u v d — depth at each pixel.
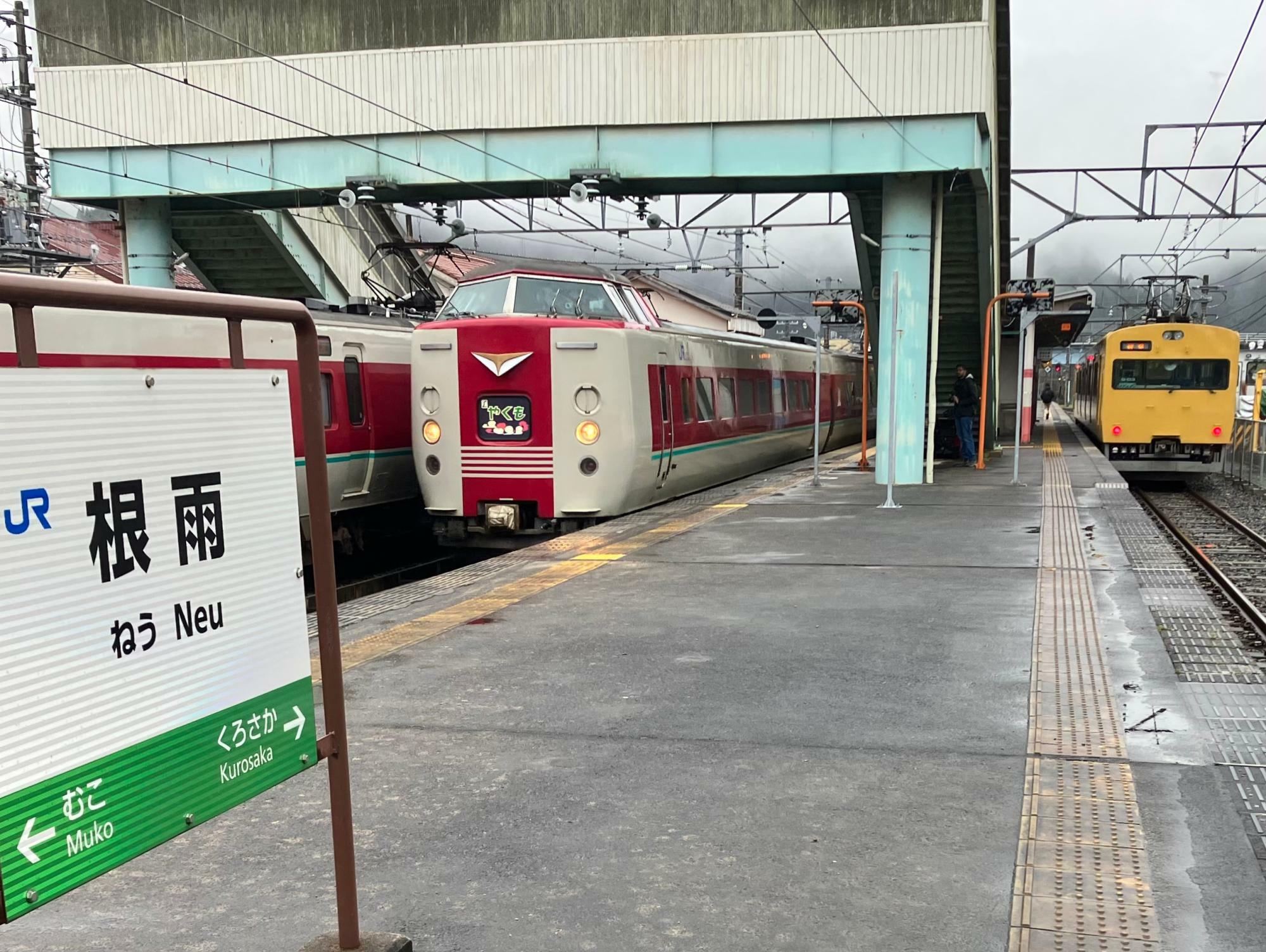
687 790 4.01
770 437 18.48
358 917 3.12
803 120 13.59
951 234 16.52
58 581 1.99
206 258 19.62
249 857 3.54
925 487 14.48
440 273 25.84
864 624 6.59
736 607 7.12
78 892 3.31
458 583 8.29
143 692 2.17
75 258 18.48
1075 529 10.47
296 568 2.60
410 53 14.55
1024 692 5.18
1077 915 3.07
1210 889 3.22
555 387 11.05
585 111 14.12
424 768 4.27
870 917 3.08
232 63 15.05
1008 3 14.69
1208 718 4.89
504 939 2.99
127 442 2.13
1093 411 25.61
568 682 5.44
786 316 17.03
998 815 3.75
